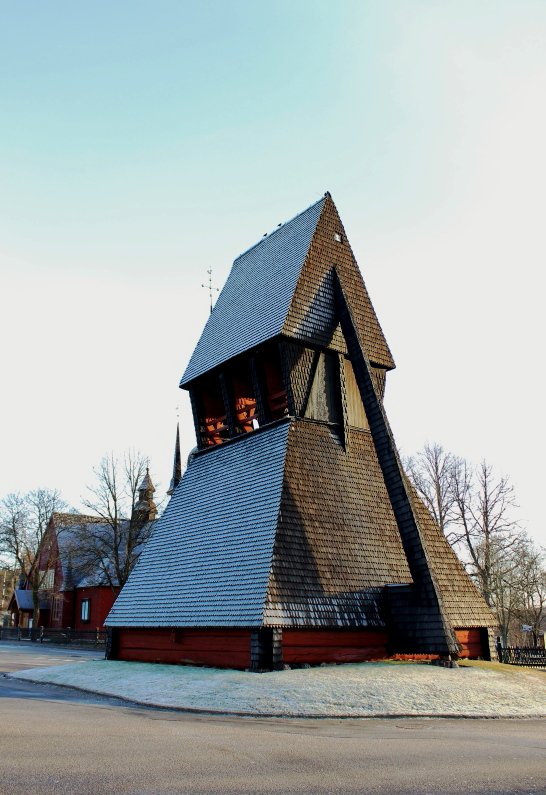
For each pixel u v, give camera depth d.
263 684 19.17
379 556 26.97
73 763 9.96
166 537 30.50
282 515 24.73
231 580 24.36
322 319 30.14
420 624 24.12
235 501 27.70
